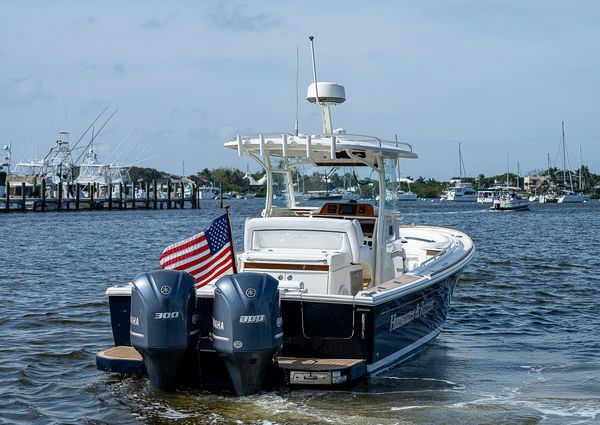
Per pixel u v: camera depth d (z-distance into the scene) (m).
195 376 9.10
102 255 29.80
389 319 9.57
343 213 11.78
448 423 8.30
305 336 9.13
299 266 9.69
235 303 8.34
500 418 8.52
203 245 9.67
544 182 181.00
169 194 98.38
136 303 8.53
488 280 20.70
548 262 25.50
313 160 11.67
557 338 13.31
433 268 11.33
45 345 12.59
